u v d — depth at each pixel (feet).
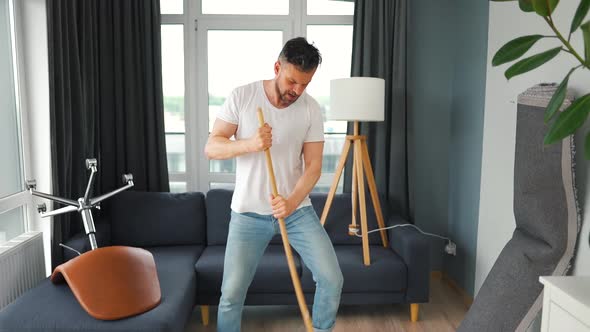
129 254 6.87
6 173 8.15
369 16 10.39
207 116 11.23
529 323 6.34
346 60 11.22
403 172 10.78
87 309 6.02
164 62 11.12
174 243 9.93
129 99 10.39
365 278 8.64
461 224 10.55
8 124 8.23
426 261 8.69
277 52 11.16
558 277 4.89
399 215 10.66
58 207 8.36
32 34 8.48
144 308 6.32
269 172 6.05
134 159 10.58
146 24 10.29
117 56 10.27
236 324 6.77
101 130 10.39
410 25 10.57
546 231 6.26
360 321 8.94
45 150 8.75
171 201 10.01
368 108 8.92
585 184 6.15
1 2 8.03
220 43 11.09
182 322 6.83
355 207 9.71
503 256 7.02
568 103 5.98
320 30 11.14
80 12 9.29
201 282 8.44
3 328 5.92
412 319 8.93
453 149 11.09
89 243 8.53
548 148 6.19
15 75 8.42
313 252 6.55
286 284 8.53
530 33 7.38
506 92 8.20
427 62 11.10
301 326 8.71
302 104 6.52
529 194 6.55
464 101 10.37
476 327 7.00
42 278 8.31
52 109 8.12
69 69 8.65
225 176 11.38
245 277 6.61
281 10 11.09
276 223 6.57
